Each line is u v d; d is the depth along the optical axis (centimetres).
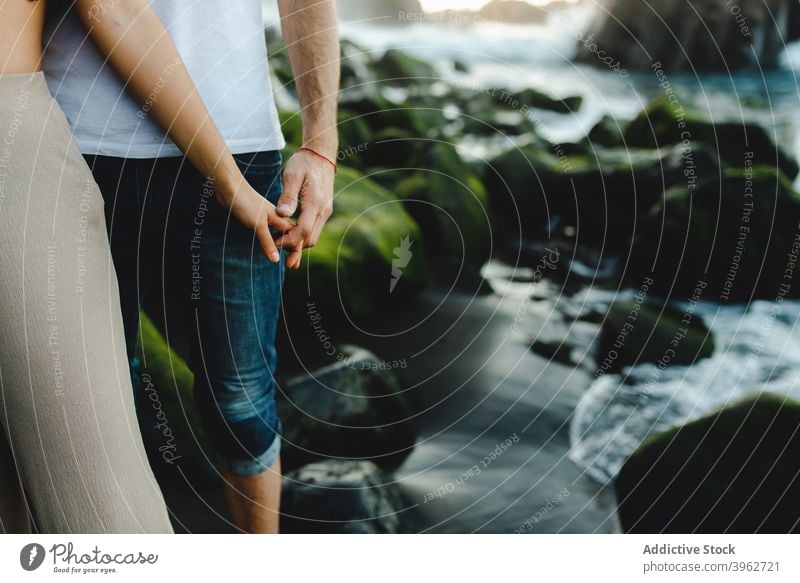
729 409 188
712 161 390
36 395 102
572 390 256
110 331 109
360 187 333
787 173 450
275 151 135
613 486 202
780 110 603
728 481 178
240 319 136
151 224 130
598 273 367
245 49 128
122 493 108
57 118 105
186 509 183
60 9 117
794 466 177
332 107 136
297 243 130
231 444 144
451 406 245
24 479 106
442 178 385
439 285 340
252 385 141
